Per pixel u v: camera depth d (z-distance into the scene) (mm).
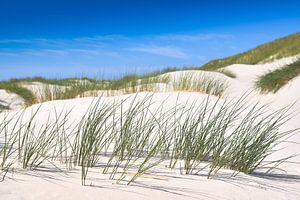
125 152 3373
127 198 1925
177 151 3268
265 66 18094
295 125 6027
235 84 12391
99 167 2637
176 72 11602
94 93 8180
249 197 2326
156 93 7477
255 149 3289
